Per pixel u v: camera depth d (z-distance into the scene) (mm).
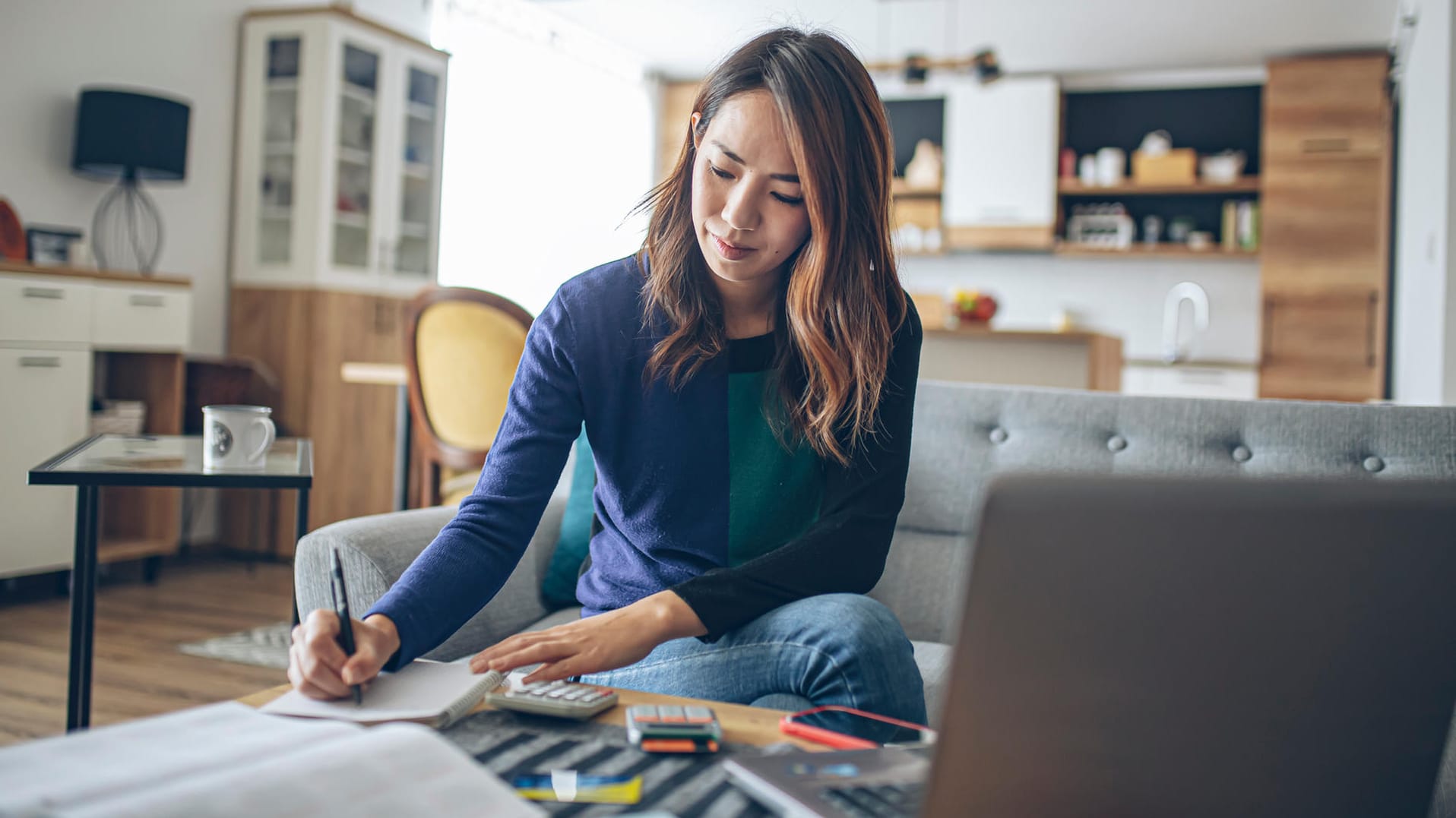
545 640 954
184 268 4332
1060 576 520
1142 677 547
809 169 1082
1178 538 532
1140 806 568
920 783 673
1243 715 570
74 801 551
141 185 4148
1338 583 567
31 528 3408
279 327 4414
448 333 3098
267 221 4449
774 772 683
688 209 1206
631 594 1235
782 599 1090
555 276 6352
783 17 1554
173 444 1970
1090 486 514
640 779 688
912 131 7664
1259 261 7094
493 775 697
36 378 3377
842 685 1001
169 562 4227
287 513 4371
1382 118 6449
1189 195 7254
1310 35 6297
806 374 1206
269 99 4461
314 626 841
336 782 561
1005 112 7195
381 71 4613
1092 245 7094
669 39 6711
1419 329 4188
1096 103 7426
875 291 1189
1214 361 6758
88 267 3865
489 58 5781
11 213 3525
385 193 4660
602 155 6844
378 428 4617
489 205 5789
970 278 7629
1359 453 1617
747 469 1221
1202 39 6449
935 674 1430
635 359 1211
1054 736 544
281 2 4695
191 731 679
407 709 800
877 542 1151
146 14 4145
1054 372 3885
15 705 2393
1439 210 3498
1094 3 5891
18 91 3742
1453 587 597
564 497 1802
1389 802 625
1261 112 7133
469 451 3141
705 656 1105
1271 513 545
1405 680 604
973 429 1843
